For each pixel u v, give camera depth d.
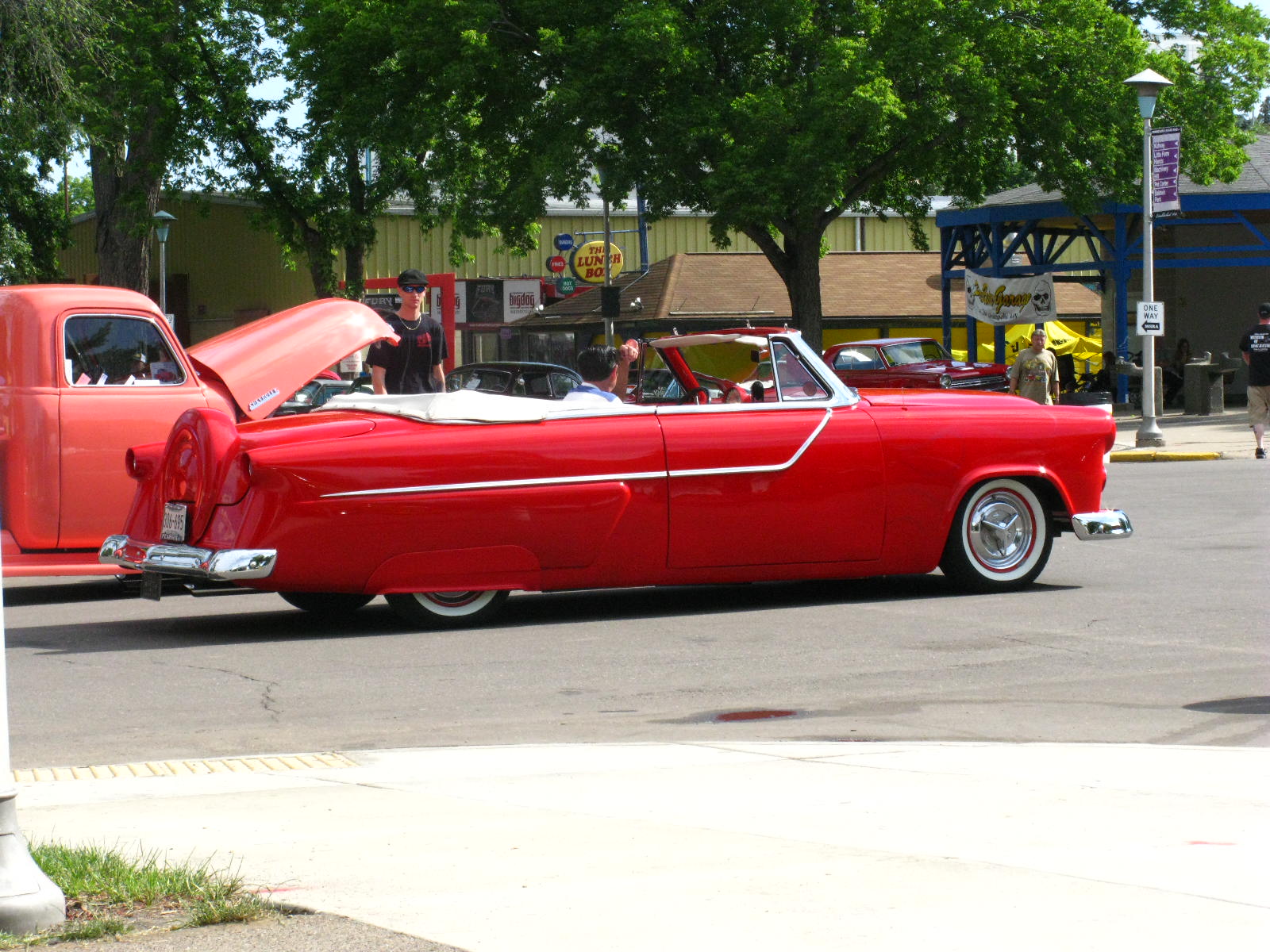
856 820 5.65
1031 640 10.02
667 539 11.00
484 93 36.56
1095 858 5.04
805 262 36.62
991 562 12.09
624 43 33.34
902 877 4.82
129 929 4.36
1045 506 12.19
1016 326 49.38
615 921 4.39
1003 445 11.84
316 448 10.28
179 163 46.34
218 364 13.55
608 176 34.50
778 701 8.37
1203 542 15.34
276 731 7.83
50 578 15.30
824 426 11.38
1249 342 27.03
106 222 50.00
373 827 5.65
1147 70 29.12
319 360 13.92
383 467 10.35
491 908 4.55
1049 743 7.14
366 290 48.84
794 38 33.84
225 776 6.68
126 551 10.96
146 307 13.31
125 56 43.78
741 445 11.12
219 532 10.43
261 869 5.05
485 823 5.71
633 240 66.94
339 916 4.46
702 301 49.94
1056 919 4.34
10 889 4.36
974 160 38.88
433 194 51.88
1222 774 6.39
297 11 44.78
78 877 4.79
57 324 12.91
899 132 34.03
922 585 12.72
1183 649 9.61
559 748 7.19
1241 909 4.43
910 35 32.91
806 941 4.17
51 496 12.77
